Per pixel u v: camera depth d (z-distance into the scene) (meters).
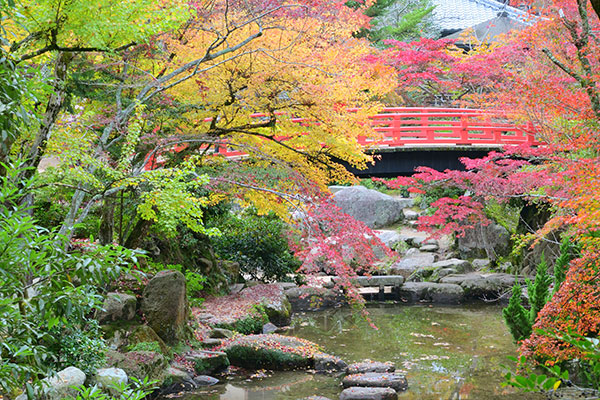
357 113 12.04
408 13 32.47
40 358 3.58
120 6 7.04
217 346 11.97
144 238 13.30
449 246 23.72
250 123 12.45
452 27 34.19
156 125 11.52
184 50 10.78
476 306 19.00
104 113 10.34
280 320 16.12
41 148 7.32
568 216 10.01
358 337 14.62
